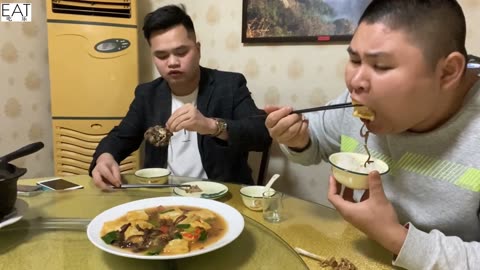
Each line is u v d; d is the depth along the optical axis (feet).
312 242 2.61
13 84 6.59
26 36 6.60
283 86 6.30
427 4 2.15
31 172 7.03
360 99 2.39
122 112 6.76
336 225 2.88
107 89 6.60
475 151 2.54
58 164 6.60
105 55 6.50
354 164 2.64
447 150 2.65
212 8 6.95
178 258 2.11
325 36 5.64
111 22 6.48
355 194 3.17
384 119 2.40
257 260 2.23
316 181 6.26
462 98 2.62
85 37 6.36
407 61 2.16
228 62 6.90
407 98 2.24
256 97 6.64
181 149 5.45
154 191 3.47
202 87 5.57
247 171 5.68
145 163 5.63
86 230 2.54
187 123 4.17
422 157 2.77
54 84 6.35
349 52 2.41
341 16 5.46
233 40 6.76
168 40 5.01
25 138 6.88
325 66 5.81
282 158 6.54
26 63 6.68
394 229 2.26
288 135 3.31
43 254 2.27
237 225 2.55
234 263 2.20
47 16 6.15
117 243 2.29
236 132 4.58
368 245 2.57
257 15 6.26
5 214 2.51
